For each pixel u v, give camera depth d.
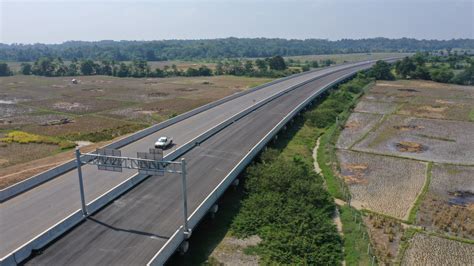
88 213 29.16
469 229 31.95
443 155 52.12
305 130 64.56
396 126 68.38
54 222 28.53
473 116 77.06
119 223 27.97
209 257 27.33
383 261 27.41
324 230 29.92
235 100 82.06
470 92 109.62
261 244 28.86
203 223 32.03
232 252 28.08
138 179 35.69
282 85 105.50
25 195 33.44
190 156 42.94
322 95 93.62
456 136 62.12
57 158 47.91
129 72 169.12
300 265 26.03
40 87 128.12
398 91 110.31
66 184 35.94
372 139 60.03
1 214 29.78
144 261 23.47
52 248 24.66
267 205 33.59
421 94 105.12
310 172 41.00
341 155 52.12
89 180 36.84
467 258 28.03
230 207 34.91
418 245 29.66
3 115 77.50
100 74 181.12
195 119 63.38
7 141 55.62
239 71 168.88
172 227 27.48
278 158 43.41
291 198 34.34
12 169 43.56
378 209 35.81
